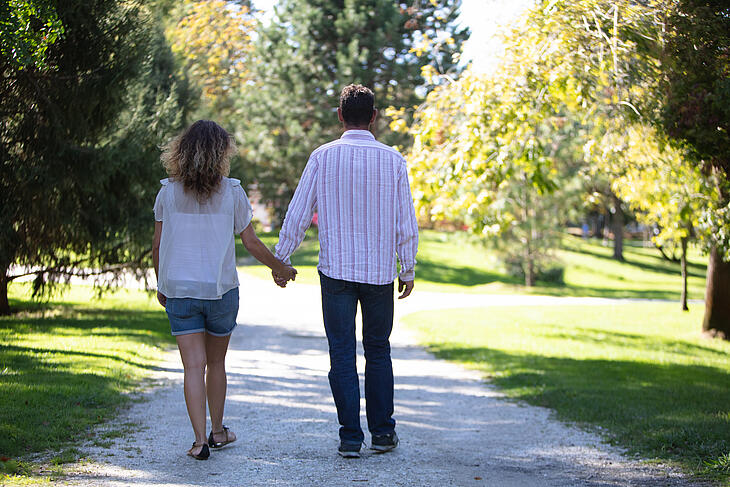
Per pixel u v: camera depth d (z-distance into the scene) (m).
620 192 15.59
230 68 27.17
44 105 11.05
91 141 12.12
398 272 4.95
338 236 4.70
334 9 35.66
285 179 37.50
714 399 8.33
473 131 11.02
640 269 48.03
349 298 4.75
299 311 20.41
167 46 16.11
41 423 5.31
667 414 7.10
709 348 15.84
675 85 7.56
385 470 4.43
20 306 17.17
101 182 12.02
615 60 8.45
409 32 33.34
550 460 5.18
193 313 4.45
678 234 17.20
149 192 13.94
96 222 13.29
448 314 21.23
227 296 4.53
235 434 5.36
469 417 7.11
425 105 12.48
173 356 10.83
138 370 8.98
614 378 10.23
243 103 35.78
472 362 11.96
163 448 4.77
